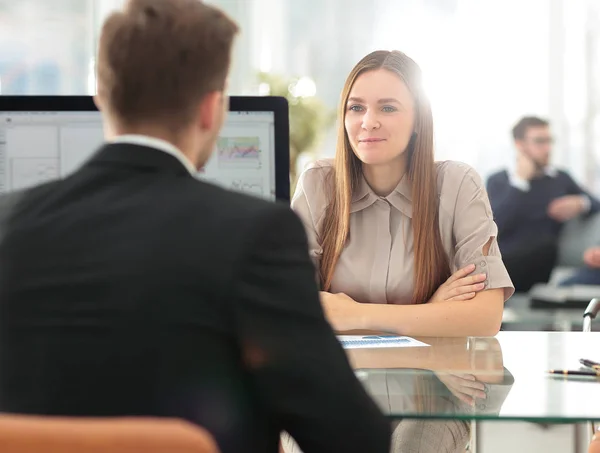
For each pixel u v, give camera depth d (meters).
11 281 0.85
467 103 6.13
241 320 0.80
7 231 0.88
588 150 6.23
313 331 0.84
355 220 1.99
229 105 1.58
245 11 6.16
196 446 0.74
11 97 1.55
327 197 2.02
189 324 0.80
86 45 5.96
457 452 1.67
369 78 1.90
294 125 5.57
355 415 0.85
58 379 0.81
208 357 0.80
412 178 1.95
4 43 5.90
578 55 6.16
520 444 3.41
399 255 1.95
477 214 1.95
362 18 6.16
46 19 5.92
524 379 1.33
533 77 6.14
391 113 1.89
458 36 6.11
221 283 0.80
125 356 0.80
